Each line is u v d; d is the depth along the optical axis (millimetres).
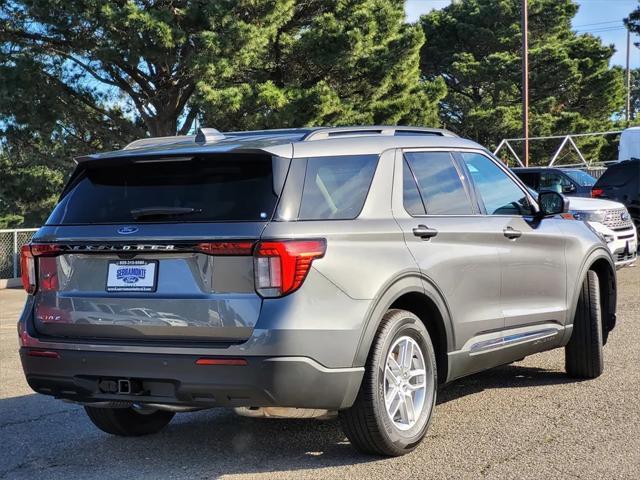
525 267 5898
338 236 4461
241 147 4484
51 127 22828
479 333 5445
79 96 23578
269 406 4262
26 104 21953
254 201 4387
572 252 6477
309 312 4242
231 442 5398
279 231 4258
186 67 21547
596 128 50844
